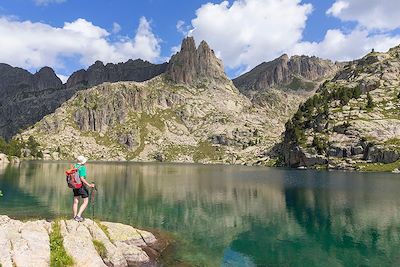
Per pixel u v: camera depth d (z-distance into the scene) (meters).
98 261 28.16
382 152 192.88
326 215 60.22
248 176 156.00
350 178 136.12
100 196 84.06
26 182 111.38
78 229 31.72
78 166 33.00
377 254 38.94
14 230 28.53
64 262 26.48
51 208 63.66
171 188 104.25
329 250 40.62
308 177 144.38
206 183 121.81
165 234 46.72
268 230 50.47
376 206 67.94
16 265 24.30
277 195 86.88
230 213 63.03
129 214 60.81
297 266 35.47
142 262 34.12
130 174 172.75
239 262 36.31
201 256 37.97
